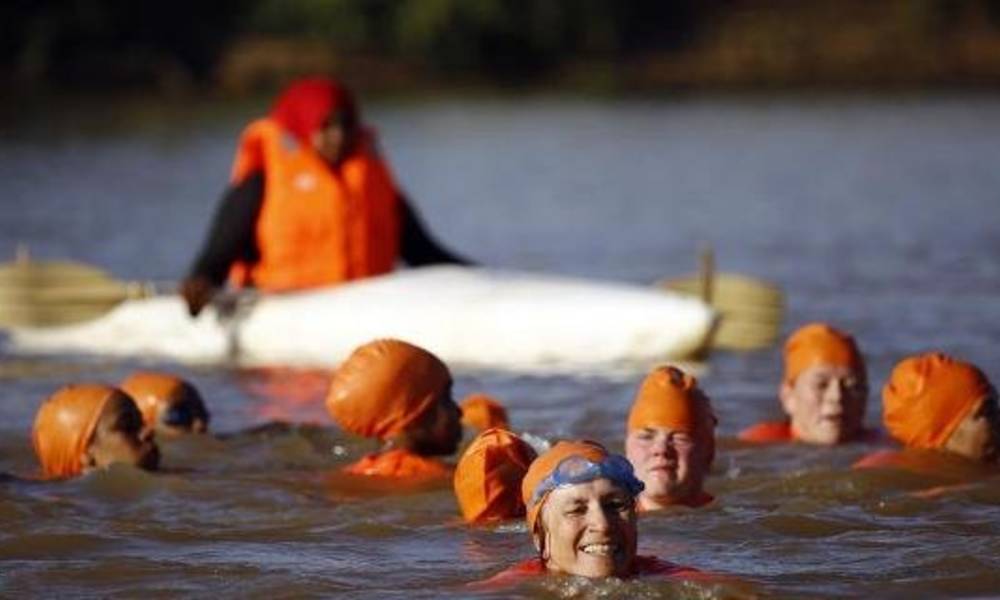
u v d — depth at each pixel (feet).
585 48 354.95
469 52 348.38
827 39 365.81
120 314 135.74
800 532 75.66
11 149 260.83
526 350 128.26
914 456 87.25
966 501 80.89
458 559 71.77
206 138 272.31
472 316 129.59
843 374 96.68
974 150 262.26
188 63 333.83
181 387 96.27
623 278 165.78
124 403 88.17
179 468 90.22
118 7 331.57
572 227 198.18
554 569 65.98
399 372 87.40
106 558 72.90
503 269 171.53
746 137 283.79
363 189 135.54
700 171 244.83
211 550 74.13
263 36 344.49
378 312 130.72
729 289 132.26
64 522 78.84
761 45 362.74
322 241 134.92
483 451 76.84
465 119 305.94
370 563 71.61
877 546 73.15
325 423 105.81
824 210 208.23
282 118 136.26
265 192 135.13
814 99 335.47
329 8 344.90
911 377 88.28
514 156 261.44
